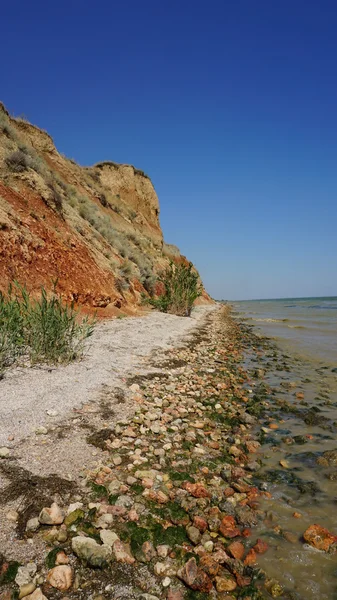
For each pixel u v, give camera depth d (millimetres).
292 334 20625
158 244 40469
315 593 2740
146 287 25328
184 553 2986
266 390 8594
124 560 2830
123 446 4762
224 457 4965
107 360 8820
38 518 3094
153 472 4188
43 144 26031
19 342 7230
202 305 49344
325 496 4102
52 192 17125
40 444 4344
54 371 7039
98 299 15859
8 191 14586
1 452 3916
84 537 2908
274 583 2777
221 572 2887
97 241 20031
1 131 17734
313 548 3223
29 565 2637
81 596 2490
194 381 8734
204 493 3914
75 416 5316
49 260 13984
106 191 37938
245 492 4117
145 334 13688
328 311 48688
